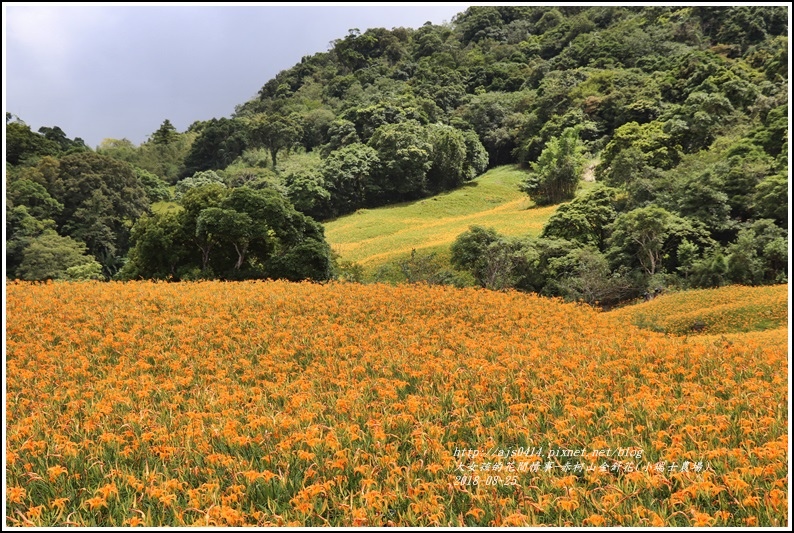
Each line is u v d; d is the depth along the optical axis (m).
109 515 5.75
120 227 59.09
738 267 30.69
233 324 14.34
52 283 18.97
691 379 9.66
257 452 6.86
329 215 72.25
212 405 8.55
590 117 81.12
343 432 7.21
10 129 66.62
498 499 5.64
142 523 5.55
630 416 7.71
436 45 125.38
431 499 5.57
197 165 96.44
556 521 5.42
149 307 15.72
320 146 96.75
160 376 10.70
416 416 7.92
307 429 7.14
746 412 7.55
